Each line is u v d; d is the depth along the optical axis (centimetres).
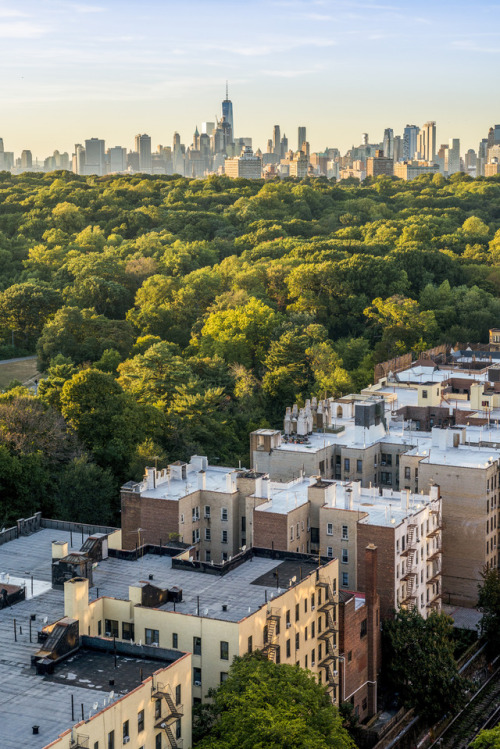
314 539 18775
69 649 12569
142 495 19138
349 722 15800
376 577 17025
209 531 19500
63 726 11000
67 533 17325
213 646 13625
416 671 16875
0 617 13862
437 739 16800
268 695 12481
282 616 14412
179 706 12419
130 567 15662
